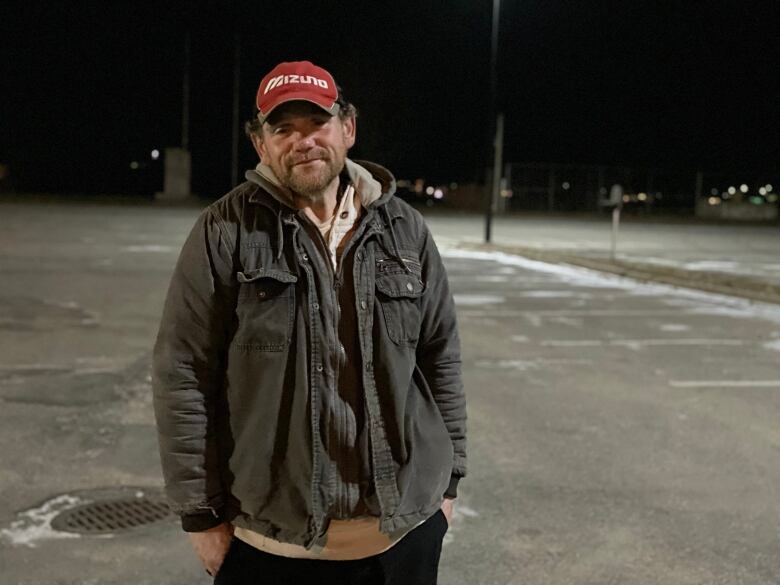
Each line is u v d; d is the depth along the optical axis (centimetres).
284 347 255
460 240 2692
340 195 275
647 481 595
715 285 1584
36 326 1078
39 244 2130
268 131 260
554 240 2820
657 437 693
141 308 1234
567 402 791
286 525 258
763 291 1507
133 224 2948
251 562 266
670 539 504
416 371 281
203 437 258
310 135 259
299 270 258
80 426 678
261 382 254
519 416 742
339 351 259
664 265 2042
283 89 256
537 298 1461
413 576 274
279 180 264
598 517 533
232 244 258
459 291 1530
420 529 275
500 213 4712
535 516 532
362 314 261
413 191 5806
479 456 636
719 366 955
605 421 734
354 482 260
